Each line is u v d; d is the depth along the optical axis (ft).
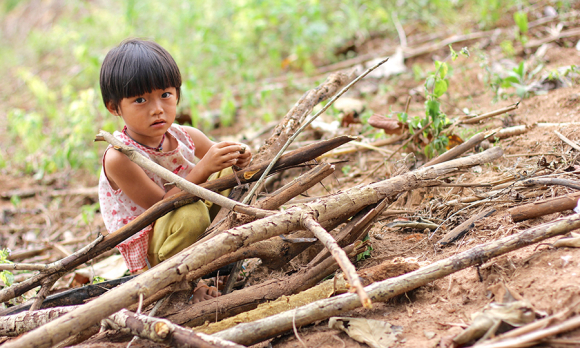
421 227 7.92
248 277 7.66
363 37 18.92
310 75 17.72
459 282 6.18
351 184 10.47
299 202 8.46
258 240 6.00
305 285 6.49
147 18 24.36
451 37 16.87
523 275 5.83
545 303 5.33
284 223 6.05
